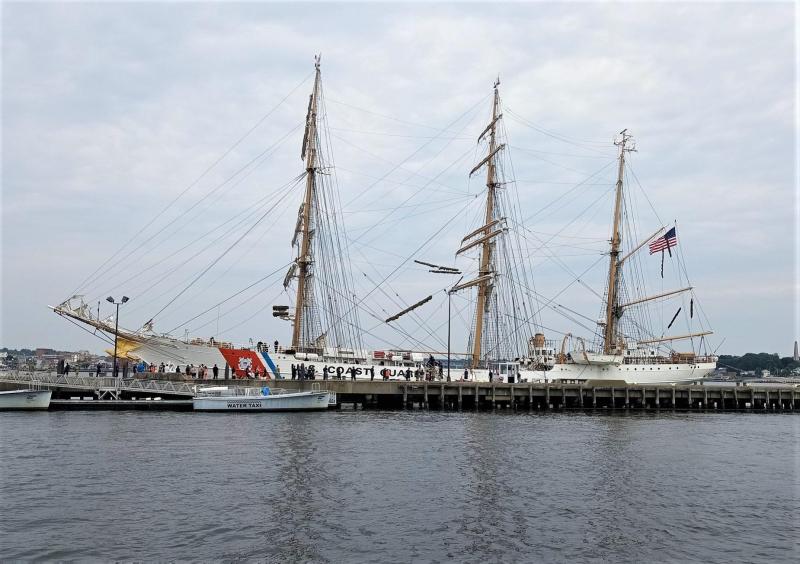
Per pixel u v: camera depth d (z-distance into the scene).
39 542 18.67
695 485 28.44
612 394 73.06
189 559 17.59
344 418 53.34
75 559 17.42
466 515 22.33
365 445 37.19
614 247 94.62
